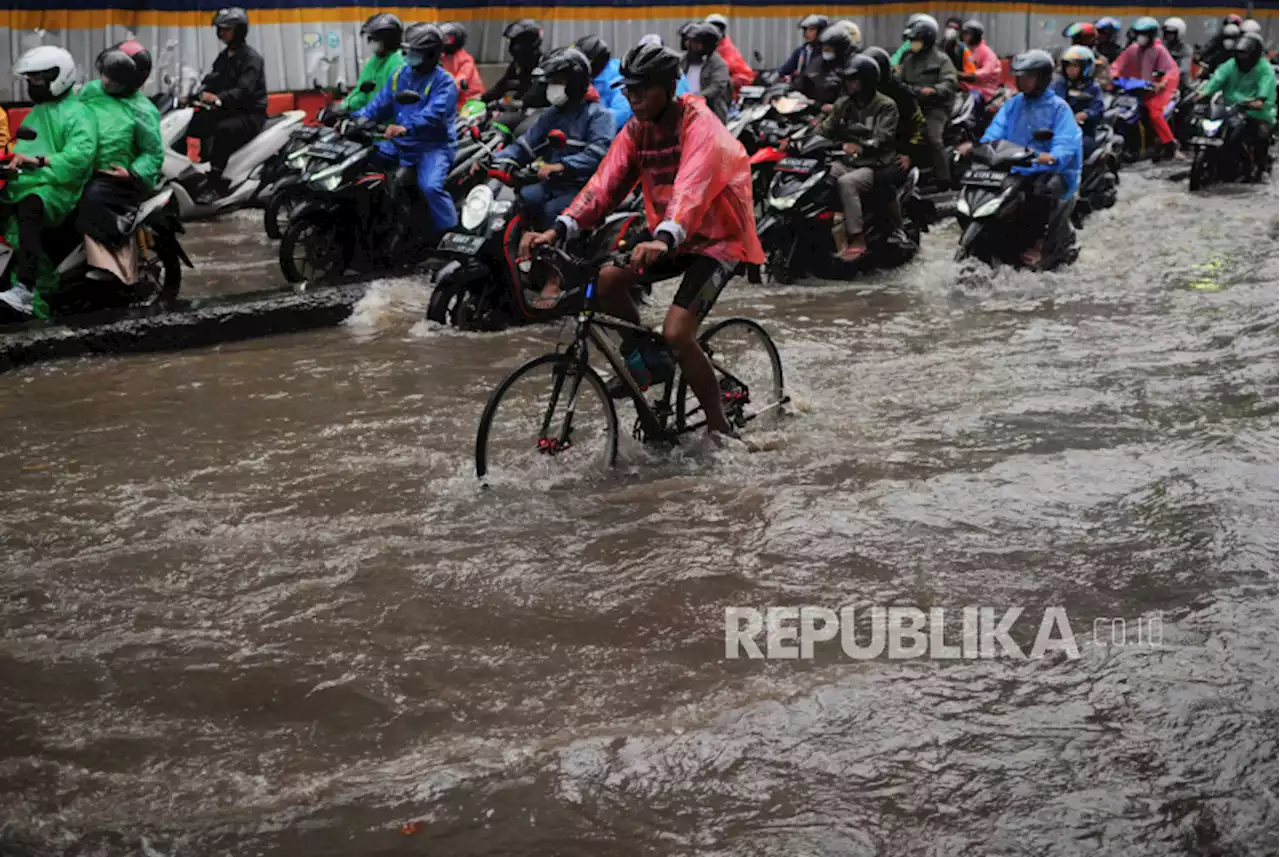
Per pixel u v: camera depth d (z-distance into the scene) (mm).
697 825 3408
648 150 5938
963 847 3309
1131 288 10289
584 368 5898
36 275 8328
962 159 14977
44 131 8258
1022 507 5629
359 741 3820
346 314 9102
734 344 6652
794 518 5480
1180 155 20062
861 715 3936
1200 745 3770
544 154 9156
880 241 10984
